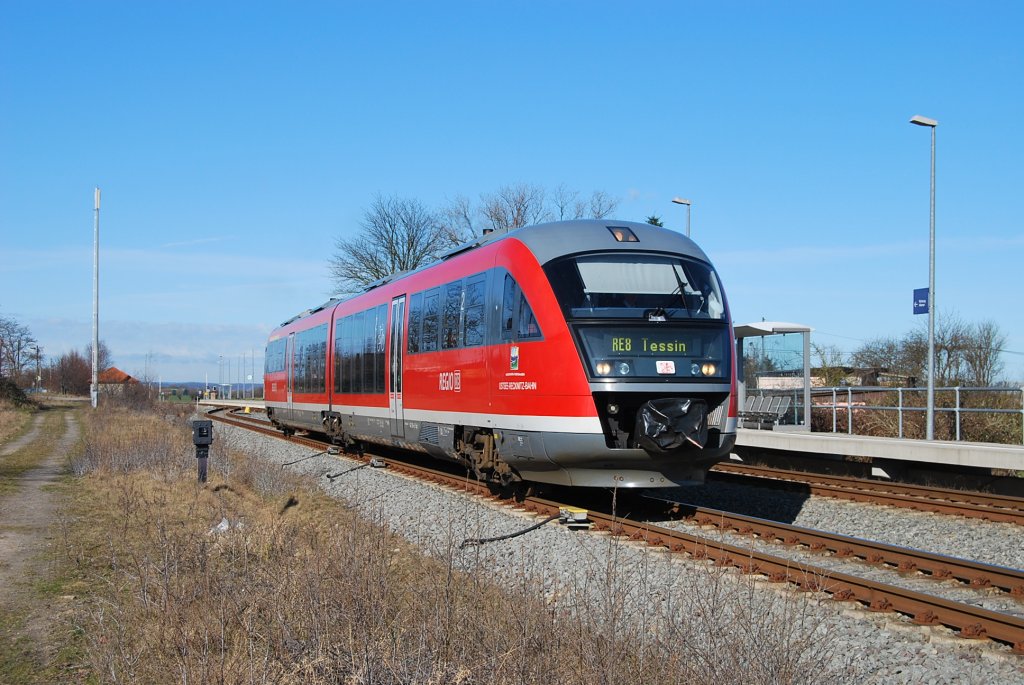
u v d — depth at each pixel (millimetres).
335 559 7035
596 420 10984
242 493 14109
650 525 10375
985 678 5730
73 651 6195
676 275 11766
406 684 5121
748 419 21562
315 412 24734
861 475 18016
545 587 7258
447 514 12156
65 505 12672
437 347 15094
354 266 50156
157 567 7434
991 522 11492
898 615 7012
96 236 53250
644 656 5332
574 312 11273
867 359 35656
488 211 46844
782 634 5504
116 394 58312
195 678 5199
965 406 20188
